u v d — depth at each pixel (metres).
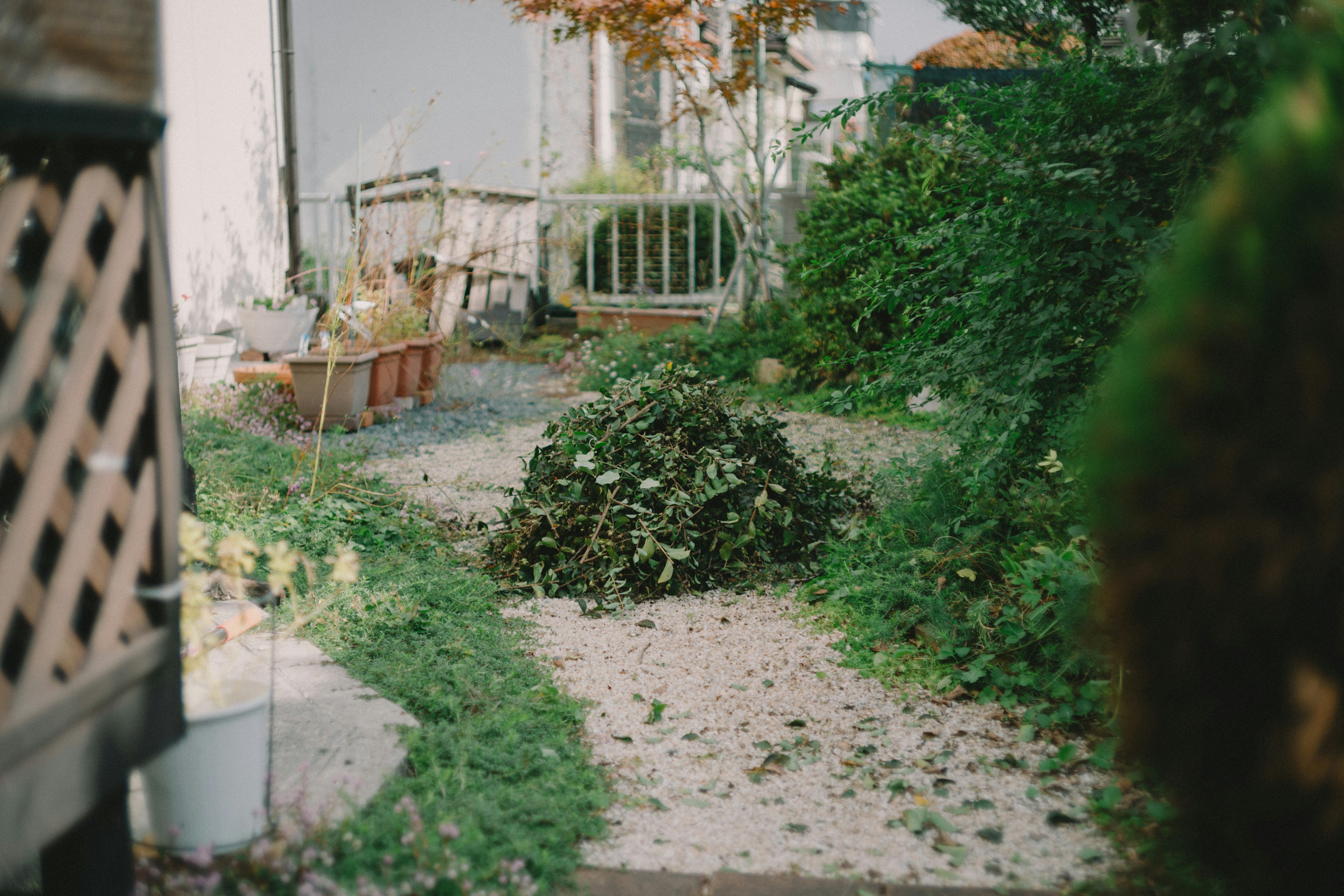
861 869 2.55
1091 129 3.92
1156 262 3.38
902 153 8.89
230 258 8.88
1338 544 1.53
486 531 5.26
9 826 1.55
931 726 3.37
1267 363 1.58
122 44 1.77
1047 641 3.60
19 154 1.70
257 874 2.23
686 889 2.46
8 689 1.73
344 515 5.21
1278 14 3.04
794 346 9.31
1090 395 3.76
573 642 4.07
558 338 12.10
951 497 4.63
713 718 3.44
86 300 1.81
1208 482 1.63
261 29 9.46
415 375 8.86
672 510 4.62
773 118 13.73
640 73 13.90
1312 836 1.66
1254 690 1.67
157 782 2.32
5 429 1.56
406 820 2.51
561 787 2.88
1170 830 2.59
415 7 13.15
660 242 12.66
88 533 1.76
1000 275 3.94
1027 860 2.58
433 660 3.66
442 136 13.31
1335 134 1.57
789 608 4.46
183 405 6.96
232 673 3.03
